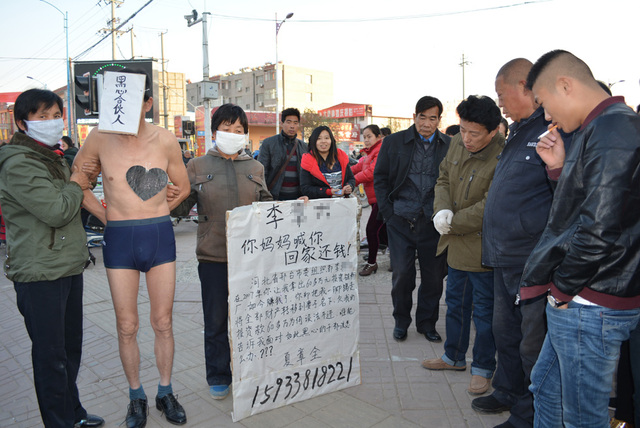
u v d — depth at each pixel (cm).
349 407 286
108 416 281
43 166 229
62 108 248
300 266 287
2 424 277
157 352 278
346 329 307
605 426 186
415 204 370
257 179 307
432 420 272
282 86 6756
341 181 447
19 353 378
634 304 175
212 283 294
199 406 291
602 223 161
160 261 265
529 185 252
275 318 280
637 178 161
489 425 268
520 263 256
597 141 166
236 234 262
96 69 1541
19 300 235
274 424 269
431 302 386
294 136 465
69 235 241
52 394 238
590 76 183
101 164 258
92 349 379
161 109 4256
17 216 230
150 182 258
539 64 192
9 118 2795
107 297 511
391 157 378
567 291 177
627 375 243
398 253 381
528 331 239
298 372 291
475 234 303
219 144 292
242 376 270
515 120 261
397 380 322
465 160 311
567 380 186
